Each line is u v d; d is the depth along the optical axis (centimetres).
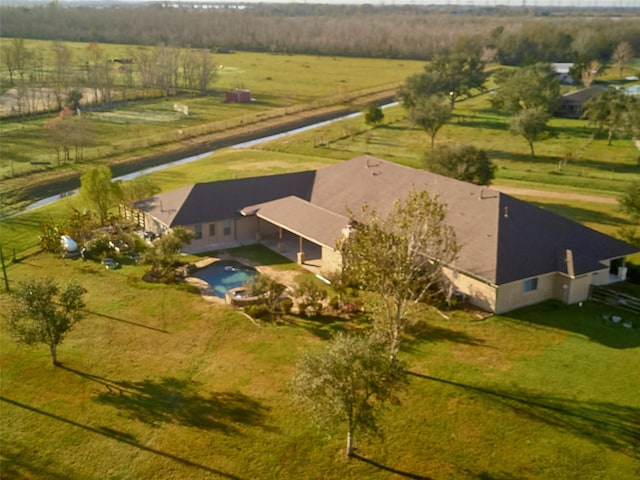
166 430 2939
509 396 3170
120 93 14188
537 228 4412
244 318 4012
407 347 3638
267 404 3125
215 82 16062
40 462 2745
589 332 3819
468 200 4766
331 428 2689
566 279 4159
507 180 7669
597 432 2905
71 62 17688
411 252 3231
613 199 6819
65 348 3653
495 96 12606
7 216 6300
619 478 2634
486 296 4066
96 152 9175
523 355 3553
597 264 4216
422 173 5419
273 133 11131
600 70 17162
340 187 5684
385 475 2664
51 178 7862
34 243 5462
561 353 3572
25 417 3039
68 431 2938
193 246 5288
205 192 5497
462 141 10056
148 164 8850
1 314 4072
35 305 3272
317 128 11250
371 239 3244
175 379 3350
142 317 4031
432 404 3109
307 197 5753
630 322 3944
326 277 4581
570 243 4362
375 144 9856
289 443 2850
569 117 12344
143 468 2706
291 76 17912
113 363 3506
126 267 4859
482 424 2962
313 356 2677
